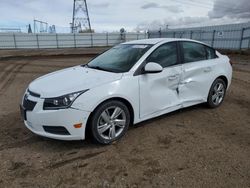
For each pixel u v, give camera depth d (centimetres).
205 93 496
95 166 312
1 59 1898
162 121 454
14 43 4400
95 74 383
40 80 400
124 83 369
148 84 396
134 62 400
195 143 369
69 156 337
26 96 369
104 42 5062
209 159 324
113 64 418
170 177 287
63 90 337
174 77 430
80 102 330
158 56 421
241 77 969
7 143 377
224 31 2748
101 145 365
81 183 279
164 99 423
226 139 382
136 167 309
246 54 2089
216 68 511
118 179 285
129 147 360
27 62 1678
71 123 330
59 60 1850
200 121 455
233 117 478
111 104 357
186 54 466
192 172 296
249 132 409
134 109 386
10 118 485
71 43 4797
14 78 1000
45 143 376
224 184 273
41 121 336
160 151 347
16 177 291
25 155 340
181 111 508
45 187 273
